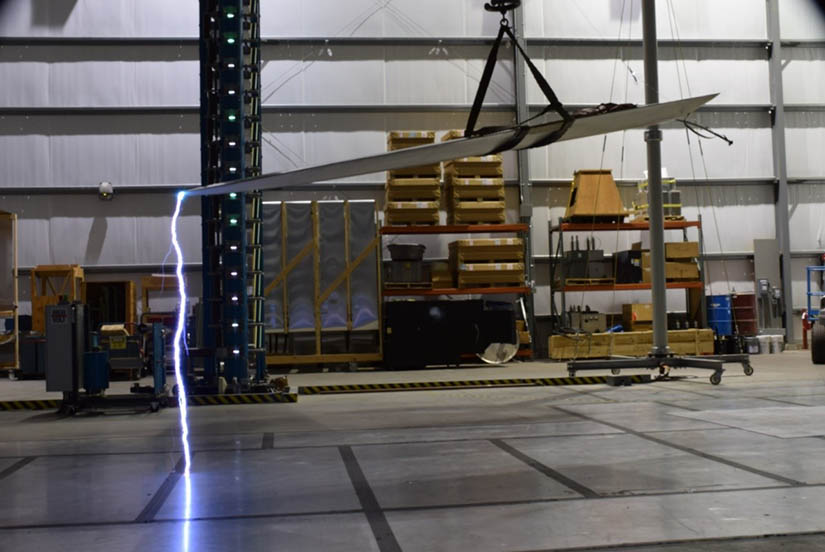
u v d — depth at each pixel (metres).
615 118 5.86
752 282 17.50
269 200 16.31
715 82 17.52
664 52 17.41
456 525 3.59
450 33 16.70
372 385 10.47
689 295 16.84
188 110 16.09
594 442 5.82
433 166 15.14
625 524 3.54
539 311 16.84
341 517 3.79
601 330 15.68
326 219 14.79
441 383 10.65
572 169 17.00
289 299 14.59
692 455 5.20
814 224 17.81
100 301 15.19
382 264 15.67
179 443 6.28
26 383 13.57
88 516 3.91
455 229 15.30
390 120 16.52
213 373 9.76
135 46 16.11
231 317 9.46
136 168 16.03
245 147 9.84
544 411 7.79
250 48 10.25
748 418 6.87
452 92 16.69
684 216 17.36
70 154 15.95
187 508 4.04
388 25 16.53
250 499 4.22
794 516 3.63
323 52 16.41
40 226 15.87
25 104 15.89
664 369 10.73
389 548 3.25
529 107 16.83
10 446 6.30
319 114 16.36
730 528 3.44
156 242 16.02
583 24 17.06
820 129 17.92
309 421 7.49
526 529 3.50
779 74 17.53
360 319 14.69
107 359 8.77
